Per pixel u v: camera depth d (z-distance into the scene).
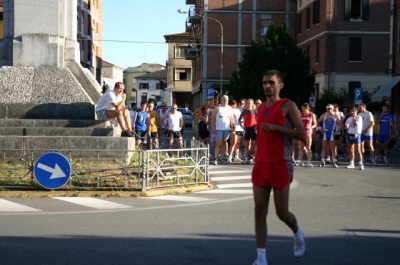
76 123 15.97
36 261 6.84
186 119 62.00
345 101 37.31
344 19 48.12
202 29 64.81
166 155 13.53
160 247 7.61
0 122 16.11
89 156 14.00
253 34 62.47
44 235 8.30
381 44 48.12
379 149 22.94
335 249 7.62
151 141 17.50
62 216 9.94
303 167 19.75
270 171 6.45
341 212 10.50
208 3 62.50
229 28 62.53
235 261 6.93
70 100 16.52
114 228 8.84
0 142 14.55
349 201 11.89
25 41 16.81
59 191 12.51
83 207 10.95
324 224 9.32
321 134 22.20
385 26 48.06
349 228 9.01
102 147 14.49
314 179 16.02
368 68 48.22
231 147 21.42
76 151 13.05
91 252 7.30
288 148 6.55
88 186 12.68
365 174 17.47
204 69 63.12
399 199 12.21
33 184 12.64
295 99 45.91
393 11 37.81
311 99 38.03
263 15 62.25
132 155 13.34
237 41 62.47
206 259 7.01
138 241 7.94
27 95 16.58
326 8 48.19
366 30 48.09
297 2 59.09
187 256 7.15
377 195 12.83
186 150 13.66
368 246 7.81
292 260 7.04
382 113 22.45
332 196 12.65
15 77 16.75
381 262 6.98
